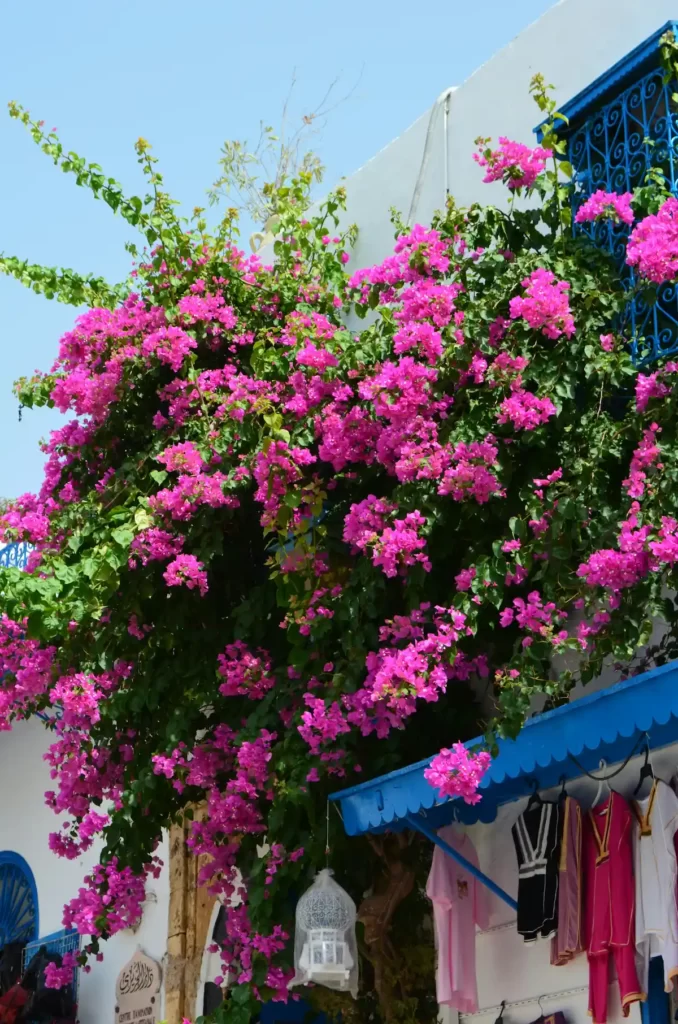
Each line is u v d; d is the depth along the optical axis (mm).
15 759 11242
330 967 5801
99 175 7180
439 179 7777
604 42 6836
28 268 7426
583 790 5855
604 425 5527
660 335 5590
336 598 6258
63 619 6301
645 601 5055
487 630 6035
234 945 6504
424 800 5496
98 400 7168
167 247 7203
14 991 9453
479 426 5680
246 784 6266
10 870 11102
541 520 5383
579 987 5891
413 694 5402
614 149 6051
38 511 7340
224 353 7293
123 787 7137
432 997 6566
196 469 6605
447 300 5809
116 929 6840
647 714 4676
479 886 6359
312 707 6172
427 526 5727
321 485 6594
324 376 6219
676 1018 5336
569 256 5922
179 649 7164
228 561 7105
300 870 6098
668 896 5145
